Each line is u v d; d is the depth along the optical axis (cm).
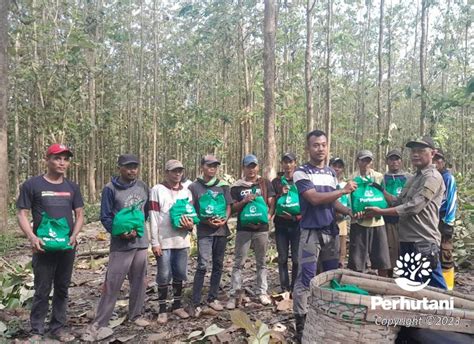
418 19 2338
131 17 2547
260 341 371
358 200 495
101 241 973
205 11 1741
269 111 908
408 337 287
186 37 2791
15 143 1906
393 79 3059
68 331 455
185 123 2502
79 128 2050
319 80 2230
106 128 2691
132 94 2978
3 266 705
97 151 2823
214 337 411
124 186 459
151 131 2756
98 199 2412
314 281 315
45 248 418
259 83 1916
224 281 627
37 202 429
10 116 1966
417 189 416
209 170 500
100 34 2006
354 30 2444
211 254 528
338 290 308
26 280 614
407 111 3189
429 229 413
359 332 275
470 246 719
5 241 934
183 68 2600
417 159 421
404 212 411
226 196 511
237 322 381
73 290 619
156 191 479
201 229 501
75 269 746
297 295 401
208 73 2912
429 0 1090
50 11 1551
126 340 427
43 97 1606
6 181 1016
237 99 2952
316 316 294
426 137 424
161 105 2945
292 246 539
